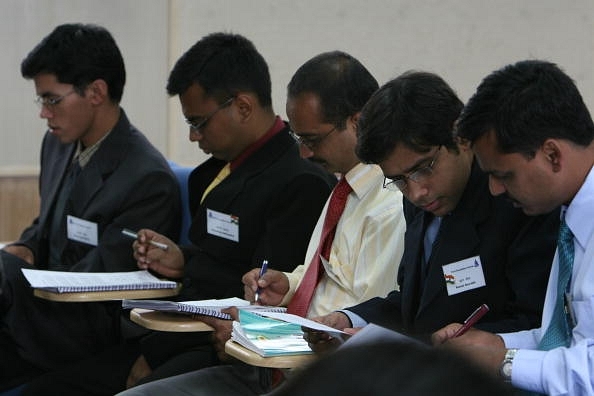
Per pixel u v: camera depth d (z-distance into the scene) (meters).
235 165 6.61
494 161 3.89
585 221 3.88
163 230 7.21
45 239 7.71
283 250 6.09
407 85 4.45
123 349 6.76
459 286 4.55
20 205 11.70
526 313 4.36
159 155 7.45
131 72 11.62
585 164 3.85
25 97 11.55
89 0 11.52
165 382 5.29
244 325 4.76
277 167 6.36
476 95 3.93
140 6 11.50
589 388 3.68
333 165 5.63
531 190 3.87
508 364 3.85
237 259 6.42
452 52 10.45
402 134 4.38
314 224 6.12
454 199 4.58
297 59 11.03
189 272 6.56
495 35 10.27
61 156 7.82
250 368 5.38
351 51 10.83
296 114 5.57
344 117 5.49
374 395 0.97
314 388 0.99
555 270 4.08
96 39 7.38
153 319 5.26
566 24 10.02
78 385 6.52
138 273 6.70
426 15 10.50
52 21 11.48
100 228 7.21
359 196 5.54
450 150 4.43
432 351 1.04
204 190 7.12
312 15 10.91
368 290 5.30
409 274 4.86
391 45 10.67
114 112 7.52
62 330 6.92
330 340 4.45
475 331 4.20
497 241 4.48
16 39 11.48
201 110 6.47
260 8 11.09
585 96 10.01
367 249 5.38
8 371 6.93
